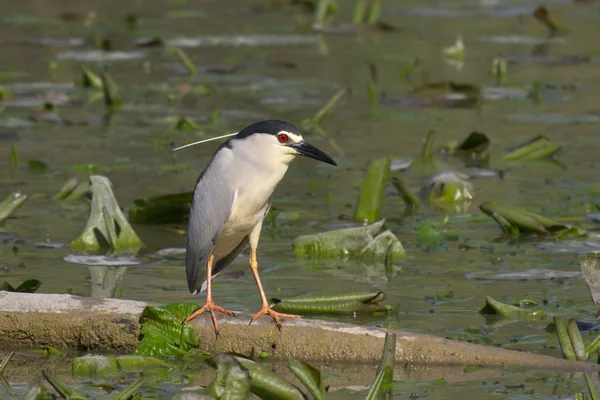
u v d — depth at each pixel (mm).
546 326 9469
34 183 15078
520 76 23484
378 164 13672
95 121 19188
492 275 11039
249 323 9031
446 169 15820
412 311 9898
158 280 10875
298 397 7125
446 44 26609
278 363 8805
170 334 8953
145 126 18891
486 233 12875
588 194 14555
